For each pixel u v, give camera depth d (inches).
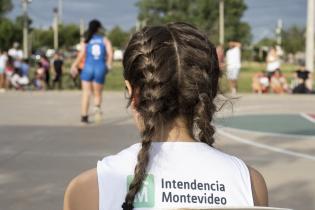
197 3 3014.3
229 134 390.3
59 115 486.3
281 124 452.4
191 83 61.9
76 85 951.0
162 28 64.1
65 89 915.4
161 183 60.8
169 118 63.0
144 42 63.2
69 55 3024.1
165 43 62.3
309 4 1003.9
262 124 450.6
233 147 336.5
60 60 921.5
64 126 412.5
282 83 830.5
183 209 56.5
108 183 61.7
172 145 62.8
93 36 421.1
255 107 593.3
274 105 617.6
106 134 377.1
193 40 62.9
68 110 529.3
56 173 259.6
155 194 60.4
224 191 61.4
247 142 356.8
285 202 216.8
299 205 213.3
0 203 210.8
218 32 2940.5
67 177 252.4
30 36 2942.9
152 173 61.1
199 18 2970.0
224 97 70.2
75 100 637.9
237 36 3078.2
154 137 63.0
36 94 720.3
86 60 422.6
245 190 62.2
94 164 281.3
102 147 328.8
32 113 499.8
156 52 62.2
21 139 350.6
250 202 61.7
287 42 3769.7
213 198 60.9
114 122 442.0
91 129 399.9
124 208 60.1
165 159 61.9
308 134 395.9
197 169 61.9
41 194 223.8
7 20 2979.8
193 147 63.1
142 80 62.7
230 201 61.1
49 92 758.5
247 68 2726.4
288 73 1987.0
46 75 921.5
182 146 62.9
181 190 60.8
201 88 62.3
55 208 206.2
